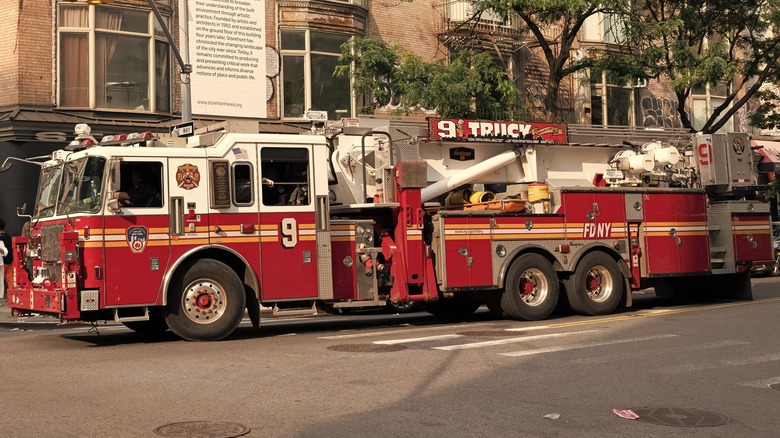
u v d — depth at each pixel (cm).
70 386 859
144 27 2373
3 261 2056
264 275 1269
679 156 1722
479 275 1440
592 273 1558
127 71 2347
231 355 1062
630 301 1595
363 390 823
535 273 1493
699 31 2584
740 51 3331
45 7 2253
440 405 756
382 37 2762
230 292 1230
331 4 2617
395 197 1404
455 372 921
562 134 1628
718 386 848
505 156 1574
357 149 1428
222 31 2358
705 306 1691
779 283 2398
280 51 2562
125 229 1180
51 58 2258
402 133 1466
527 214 1496
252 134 1277
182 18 1869
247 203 1263
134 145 1269
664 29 2350
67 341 1277
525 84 3042
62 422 698
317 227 1311
